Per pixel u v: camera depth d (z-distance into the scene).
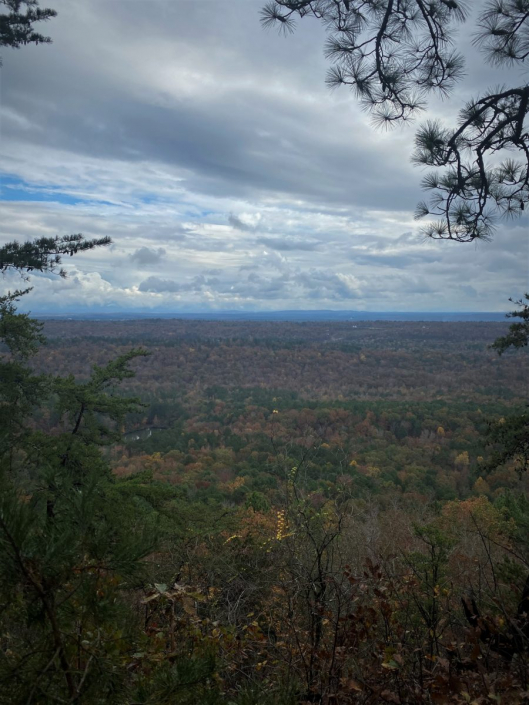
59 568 1.29
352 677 2.30
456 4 2.86
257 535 4.84
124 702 1.36
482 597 3.00
